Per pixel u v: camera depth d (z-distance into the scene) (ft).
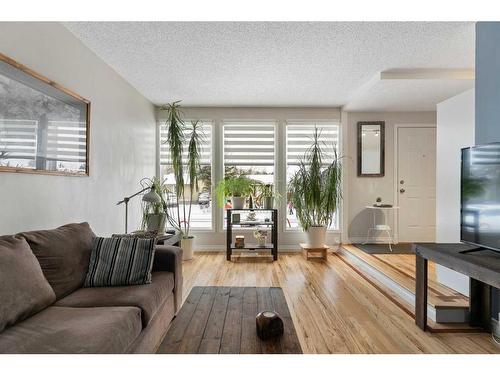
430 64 11.85
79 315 5.41
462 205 7.82
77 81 9.70
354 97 15.40
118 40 9.94
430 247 8.00
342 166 17.81
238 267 14.21
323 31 9.43
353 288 11.23
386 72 12.56
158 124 17.95
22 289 5.11
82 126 9.75
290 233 17.90
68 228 7.38
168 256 8.52
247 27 9.23
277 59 11.39
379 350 6.93
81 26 9.08
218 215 17.97
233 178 16.83
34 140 7.48
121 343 4.95
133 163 14.53
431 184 17.99
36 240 6.27
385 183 18.03
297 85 14.21
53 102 8.23
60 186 8.74
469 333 7.79
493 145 6.82
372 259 14.15
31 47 7.62
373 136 17.99
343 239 17.85
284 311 7.23
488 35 8.27
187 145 17.79
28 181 7.47
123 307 5.86
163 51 10.73
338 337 7.55
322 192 16.12
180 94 15.60
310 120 17.93
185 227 15.97
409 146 18.01
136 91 14.84
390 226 18.01
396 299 10.12
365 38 9.84
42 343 4.45
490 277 5.94
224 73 12.74
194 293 8.68
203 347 5.59
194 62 11.66
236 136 18.08
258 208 16.29
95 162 10.83
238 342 5.74
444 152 10.40
